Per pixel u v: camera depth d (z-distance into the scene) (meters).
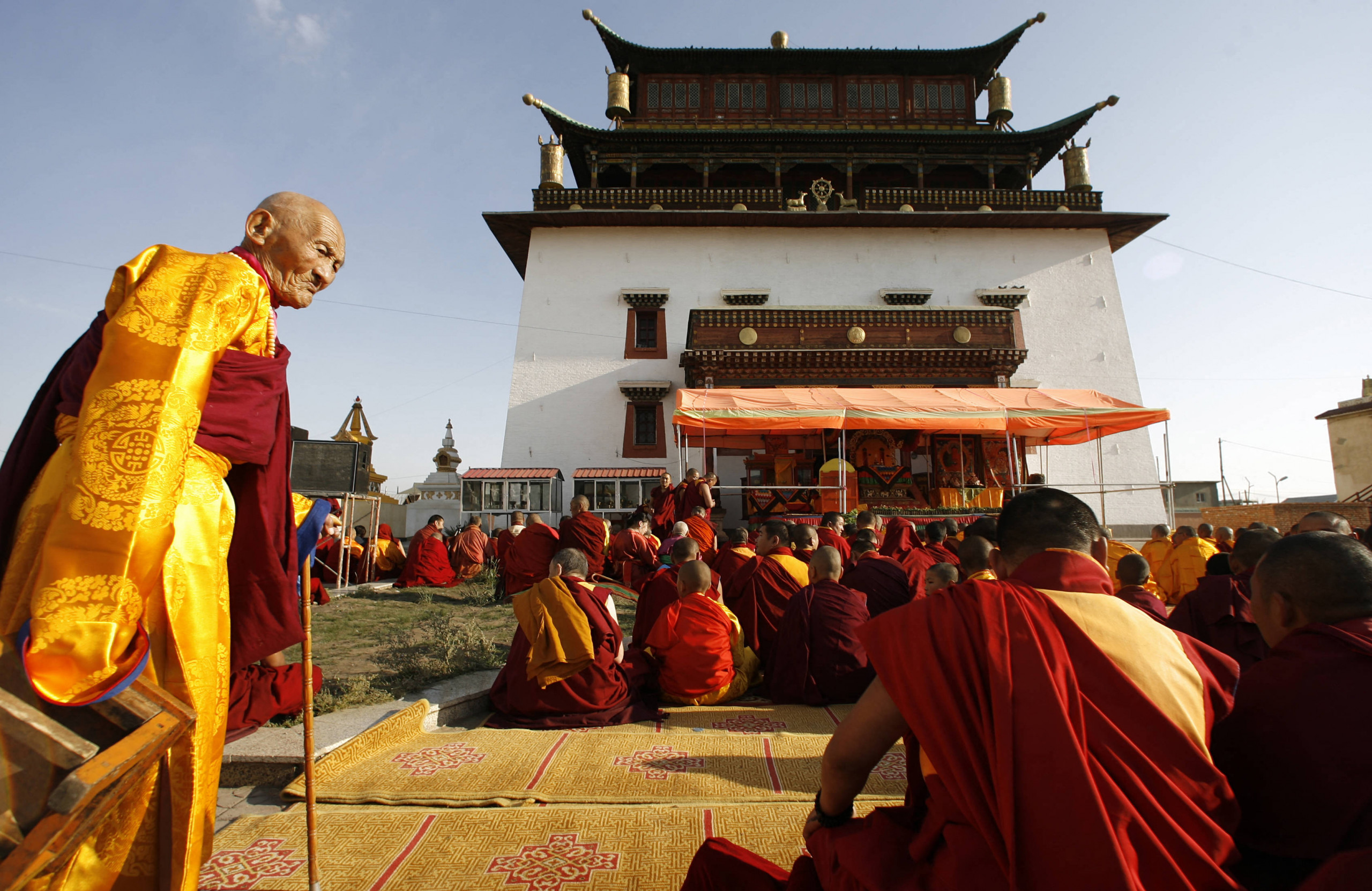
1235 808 1.43
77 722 1.48
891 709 1.64
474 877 2.71
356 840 3.02
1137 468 24.00
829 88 28.11
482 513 19.33
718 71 28.02
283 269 2.29
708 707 5.57
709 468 19.42
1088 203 26.02
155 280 1.80
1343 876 1.33
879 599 6.63
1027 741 1.32
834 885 1.68
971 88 28.12
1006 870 1.30
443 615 8.56
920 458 20.70
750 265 25.33
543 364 24.22
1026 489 15.66
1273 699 1.78
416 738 4.50
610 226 25.50
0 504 1.88
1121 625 1.52
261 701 4.23
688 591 5.76
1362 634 1.79
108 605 1.49
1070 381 24.55
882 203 25.81
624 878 2.71
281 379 2.13
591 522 10.96
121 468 1.56
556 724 4.82
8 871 1.26
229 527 1.98
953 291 25.30
